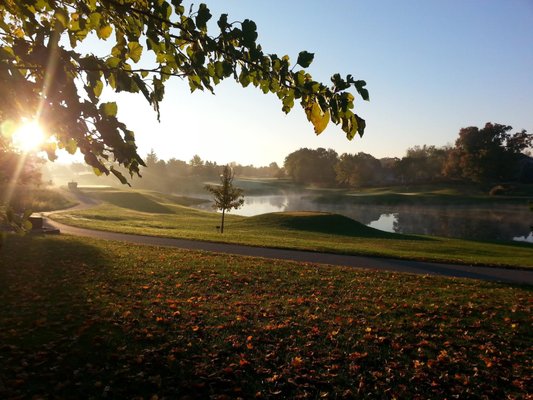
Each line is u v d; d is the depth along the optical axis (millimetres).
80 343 7121
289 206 84625
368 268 15547
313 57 2598
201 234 25562
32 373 6031
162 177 143250
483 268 16156
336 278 12969
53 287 10844
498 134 108000
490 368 6871
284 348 7379
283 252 18734
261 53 2668
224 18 2541
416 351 7457
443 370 6773
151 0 2631
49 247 16797
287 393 5961
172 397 5699
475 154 101812
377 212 72312
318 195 111688
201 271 13250
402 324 8742
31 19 2197
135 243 19531
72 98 2010
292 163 154125
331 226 38562
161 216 44938
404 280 13023
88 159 2262
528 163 106688
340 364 6891
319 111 2807
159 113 2592
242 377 6324
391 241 28531
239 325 8367
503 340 8070
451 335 8258
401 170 129125
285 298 10594
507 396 6043
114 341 7262
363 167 129875
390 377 6500
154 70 2781
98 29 2650
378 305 10070
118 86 2314
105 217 38719
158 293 10555
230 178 31688
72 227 26859
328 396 5945
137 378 6086
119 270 12992
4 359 6406
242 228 36406
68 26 2270
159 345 7230
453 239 33594
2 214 2582
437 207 78625
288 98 2879
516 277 14500
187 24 2646
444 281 13078
